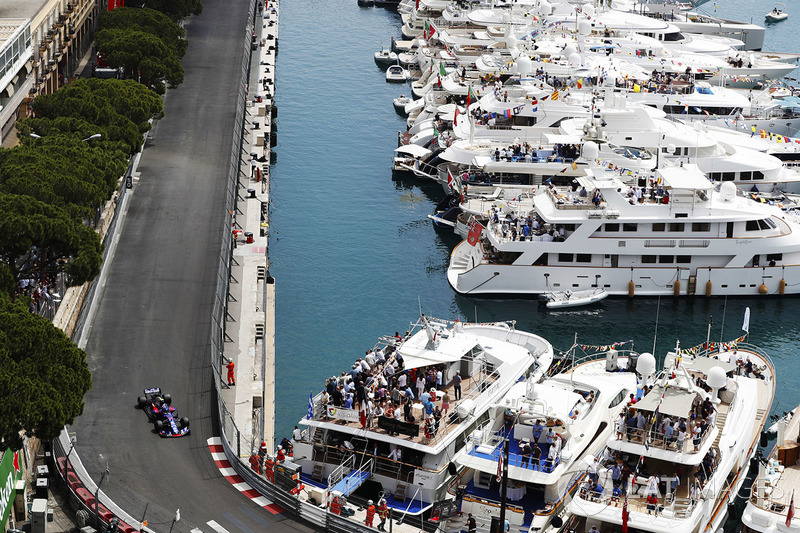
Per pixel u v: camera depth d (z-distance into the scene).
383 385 70.94
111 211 102.06
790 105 147.50
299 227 118.38
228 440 69.44
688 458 64.31
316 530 60.81
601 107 122.31
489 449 68.19
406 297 102.88
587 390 75.25
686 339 96.69
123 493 62.91
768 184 121.00
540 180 117.69
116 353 79.06
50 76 128.12
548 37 157.50
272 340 91.19
